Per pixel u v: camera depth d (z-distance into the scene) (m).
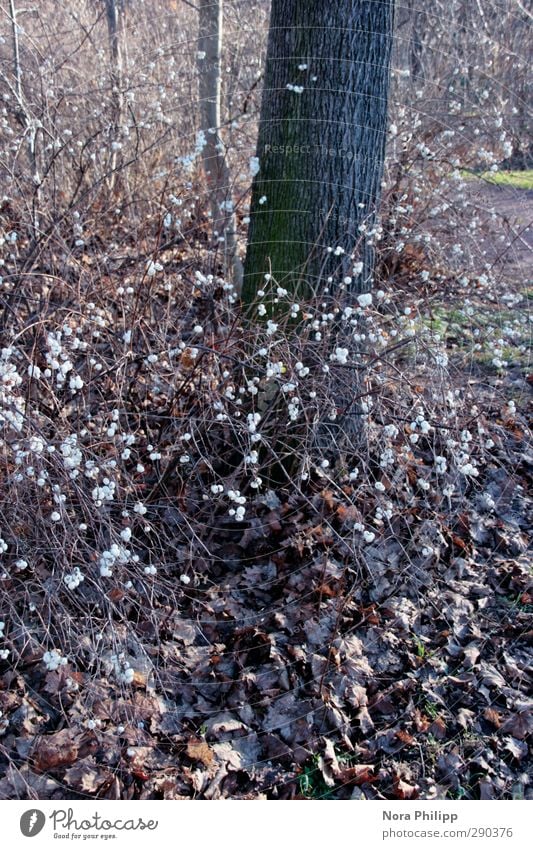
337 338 3.24
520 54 8.34
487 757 2.56
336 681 2.77
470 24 8.14
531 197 7.04
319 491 3.42
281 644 2.90
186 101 6.11
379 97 3.45
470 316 4.35
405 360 3.87
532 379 4.46
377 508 3.15
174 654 2.88
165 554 3.25
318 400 3.28
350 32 3.29
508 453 3.89
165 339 3.45
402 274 5.10
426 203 5.34
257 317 3.58
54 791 2.42
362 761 2.56
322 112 3.37
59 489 2.76
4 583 2.88
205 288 3.98
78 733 2.56
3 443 2.77
